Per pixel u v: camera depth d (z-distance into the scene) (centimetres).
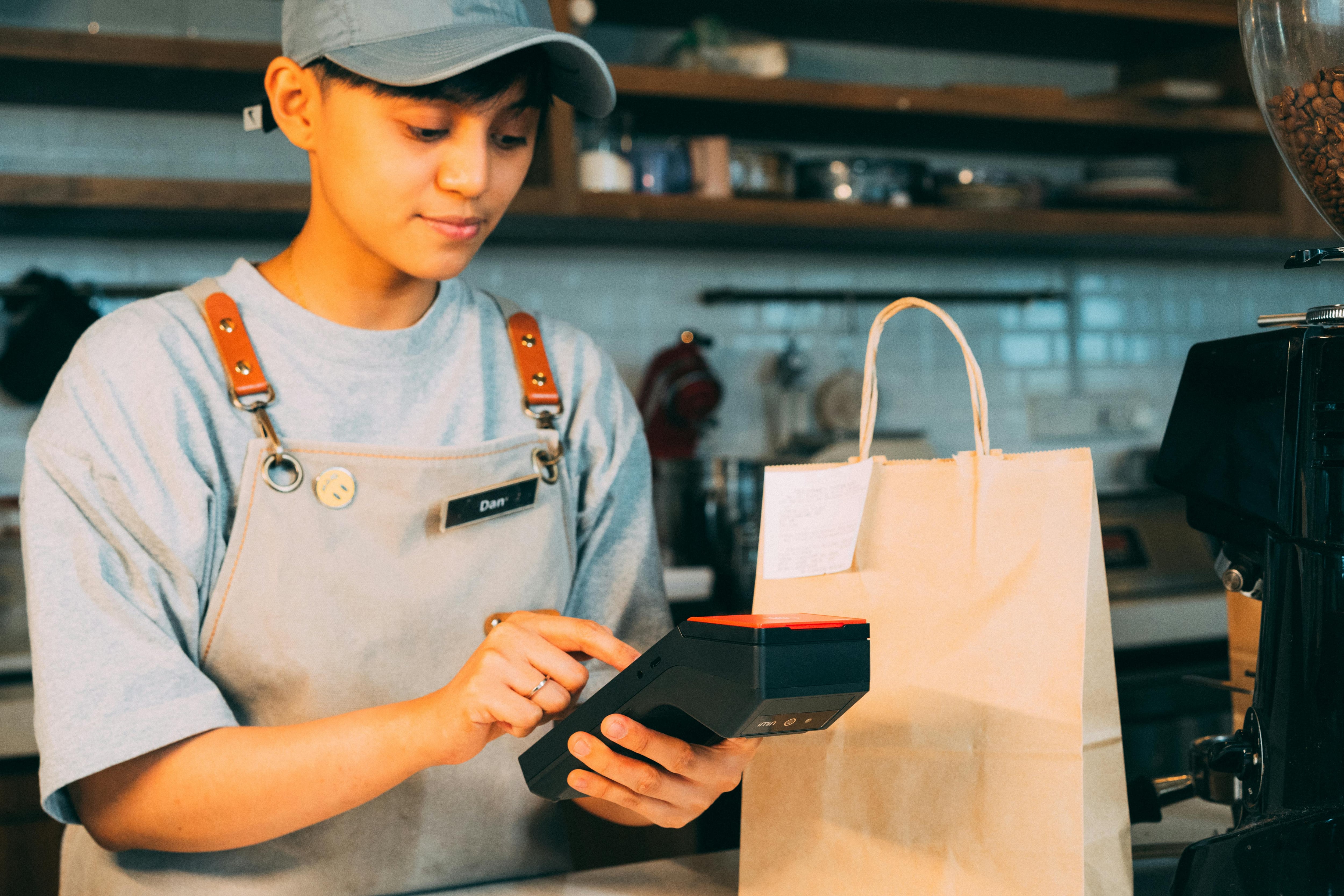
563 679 74
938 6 283
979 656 73
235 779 77
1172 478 74
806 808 80
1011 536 73
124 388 86
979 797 72
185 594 86
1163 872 84
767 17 288
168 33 251
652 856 199
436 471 93
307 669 90
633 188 259
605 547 107
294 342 92
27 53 212
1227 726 249
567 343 108
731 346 304
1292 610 67
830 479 80
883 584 78
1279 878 65
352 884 91
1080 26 302
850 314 312
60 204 215
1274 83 69
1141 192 298
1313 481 66
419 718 76
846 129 295
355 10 81
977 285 330
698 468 257
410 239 84
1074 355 340
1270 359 69
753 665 59
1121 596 262
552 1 245
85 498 82
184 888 87
